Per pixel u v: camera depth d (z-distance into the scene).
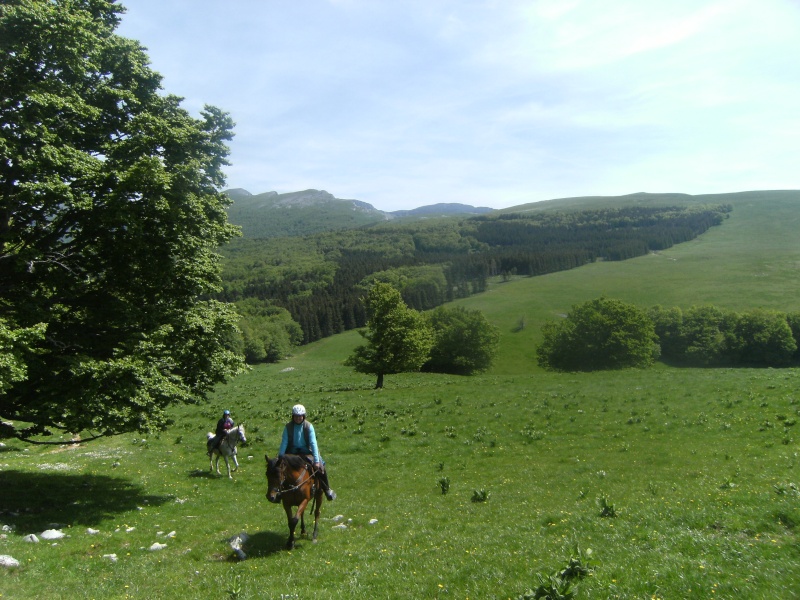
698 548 9.90
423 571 10.62
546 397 40.03
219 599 9.96
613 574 8.84
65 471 25.31
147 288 20.92
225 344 23.59
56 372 17.05
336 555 12.66
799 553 9.17
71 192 16.66
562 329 104.62
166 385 19.06
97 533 15.70
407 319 63.72
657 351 123.06
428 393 47.28
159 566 12.76
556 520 13.91
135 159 18.56
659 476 19.84
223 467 28.00
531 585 8.91
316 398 50.09
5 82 16.84
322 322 184.50
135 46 21.47
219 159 22.88
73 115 18.42
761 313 121.12
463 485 21.69
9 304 17.62
